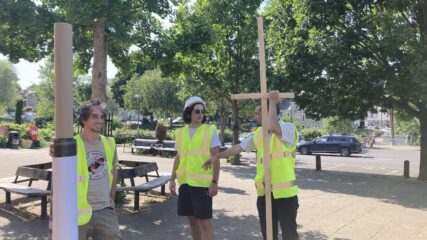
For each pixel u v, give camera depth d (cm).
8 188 859
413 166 2348
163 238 678
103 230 414
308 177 1645
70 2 781
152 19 1011
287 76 1659
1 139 2866
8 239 661
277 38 1739
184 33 1005
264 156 450
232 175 1620
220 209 916
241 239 679
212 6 1983
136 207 877
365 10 1540
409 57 1416
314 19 1543
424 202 1070
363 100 1589
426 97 1336
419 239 697
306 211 924
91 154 414
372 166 2297
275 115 445
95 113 414
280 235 700
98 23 909
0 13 786
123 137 3641
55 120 248
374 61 1548
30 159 1988
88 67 1152
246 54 2098
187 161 528
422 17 1559
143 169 949
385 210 950
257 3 2034
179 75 1115
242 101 2375
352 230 755
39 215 821
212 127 536
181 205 536
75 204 251
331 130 4934
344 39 1495
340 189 1298
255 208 928
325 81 1627
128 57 1130
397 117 1847
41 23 833
